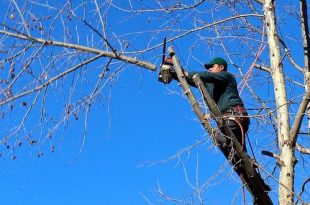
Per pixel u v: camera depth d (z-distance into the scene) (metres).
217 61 7.65
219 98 7.22
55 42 6.64
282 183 7.37
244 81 7.62
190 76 6.94
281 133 7.62
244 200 6.78
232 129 6.95
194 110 6.64
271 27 8.23
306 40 8.24
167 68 6.84
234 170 6.95
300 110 7.44
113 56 6.84
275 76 7.98
